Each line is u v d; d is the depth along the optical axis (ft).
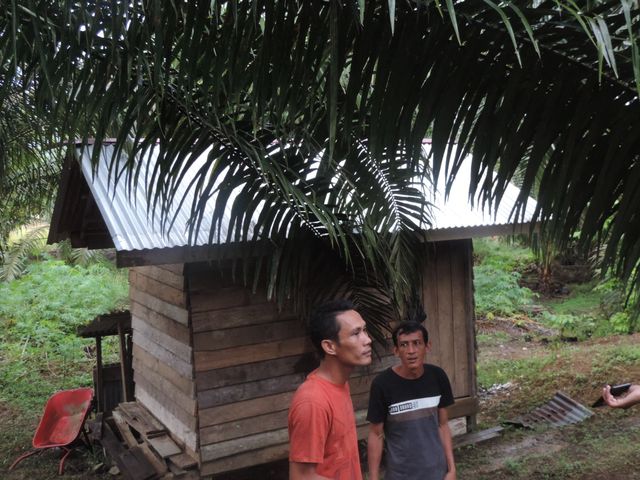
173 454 17.12
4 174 21.33
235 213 12.16
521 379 28.55
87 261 47.52
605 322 38.06
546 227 8.68
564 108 7.95
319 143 10.78
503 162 8.18
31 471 21.65
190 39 8.54
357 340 8.25
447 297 20.52
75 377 32.42
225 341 16.66
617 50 7.27
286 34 7.86
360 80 8.05
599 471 17.69
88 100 9.39
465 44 7.77
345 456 8.24
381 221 13.60
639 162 7.80
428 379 11.69
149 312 19.35
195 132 11.38
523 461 18.84
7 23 8.60
